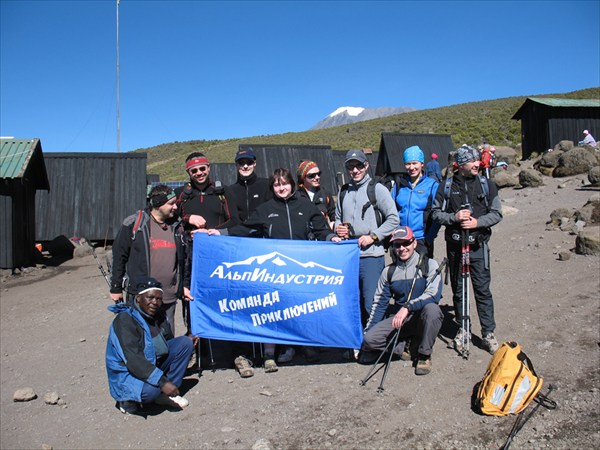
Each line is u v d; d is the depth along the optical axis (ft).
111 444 15.07
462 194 17.78
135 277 17.31
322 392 16.72
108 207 65.41
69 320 30.53
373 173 100.22
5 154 50.83
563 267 26.63
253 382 18.03
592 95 245.04
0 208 49.29
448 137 94.73
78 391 19.36
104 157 68.13
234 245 18.66
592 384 15.26
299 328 18.28
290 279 18.33
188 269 18.89
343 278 18.21
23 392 18.86
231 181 85.71
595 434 12.91
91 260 55.88
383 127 260.62
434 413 14.82
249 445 14.21
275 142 274.77
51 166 66.54
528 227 37.27
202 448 14.34
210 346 19.61
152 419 16.26
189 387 18.17
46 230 63.41
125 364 16.15
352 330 18.08
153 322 16.85
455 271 18.48
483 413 14.44
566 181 54.49
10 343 27.02
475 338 19.52
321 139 265.34
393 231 17.74
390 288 18.04
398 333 17.03
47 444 15.29
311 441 14.10
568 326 19.54
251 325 18.47
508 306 22.68
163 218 17.79
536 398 14.82
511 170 64.85
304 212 19.07
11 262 49.49
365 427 14.48
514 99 283.18
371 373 17.61
